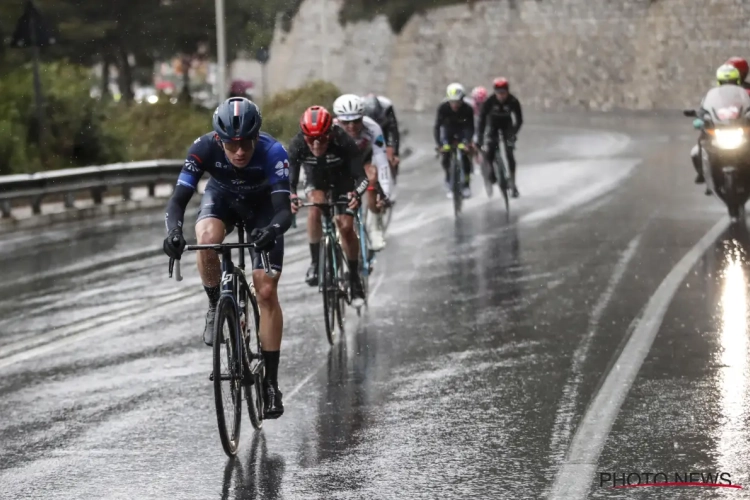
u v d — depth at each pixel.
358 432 18.89
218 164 18.44
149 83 152.88
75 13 114.44
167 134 89.38
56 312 31.44
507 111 53.78
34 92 71.44
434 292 32.41
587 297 30.72
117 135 77.06
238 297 18.77
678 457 16.95
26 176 55.72
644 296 30.56
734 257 36.62
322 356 24.91
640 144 98.19
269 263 18.25
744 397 20.27
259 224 19.28
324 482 16.28
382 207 33.53
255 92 173.00
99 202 61.81
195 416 20.23
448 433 18.62
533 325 27.41
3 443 18.83
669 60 165.62
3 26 105.81
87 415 20.48
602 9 174.38
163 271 38.81
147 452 18.06
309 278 26.55
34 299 33.81
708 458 16.86
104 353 25.86
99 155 74.94
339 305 27.70
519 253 39.31
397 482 16.19
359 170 27.73
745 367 22.50
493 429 18.77
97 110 76.06
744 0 160.12
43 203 64.50
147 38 120.50
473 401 20.66
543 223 47.62
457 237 44.12
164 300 32.97
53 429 19.61
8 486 16.52
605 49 172.38
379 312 29.84
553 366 23.16
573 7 177.38
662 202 53.91
